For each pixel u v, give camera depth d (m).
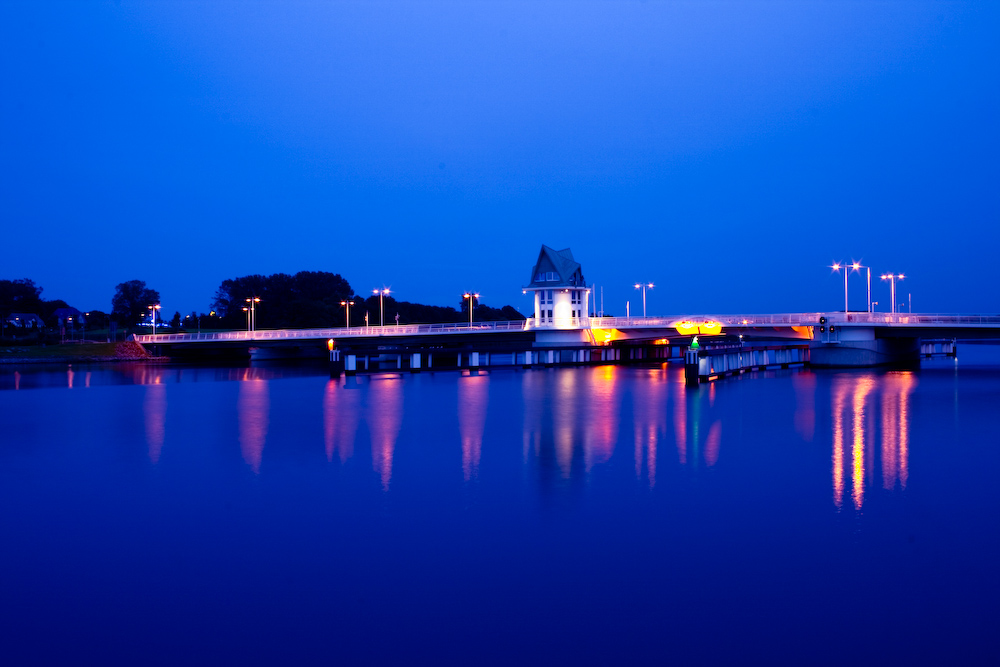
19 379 84.69
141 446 36.50
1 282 198.75
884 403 50.94
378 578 18.16
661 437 37.69
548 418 45.69
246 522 22.75
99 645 14.94
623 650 14.59
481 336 107.44
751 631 15.27
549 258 108.50
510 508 23.95
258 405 54.88
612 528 21.72
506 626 15.59
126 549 20.36
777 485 26.77
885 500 24.48
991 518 22.34
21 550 20.33
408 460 32.16
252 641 15.06
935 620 15.61
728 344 75.12
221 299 192.25
